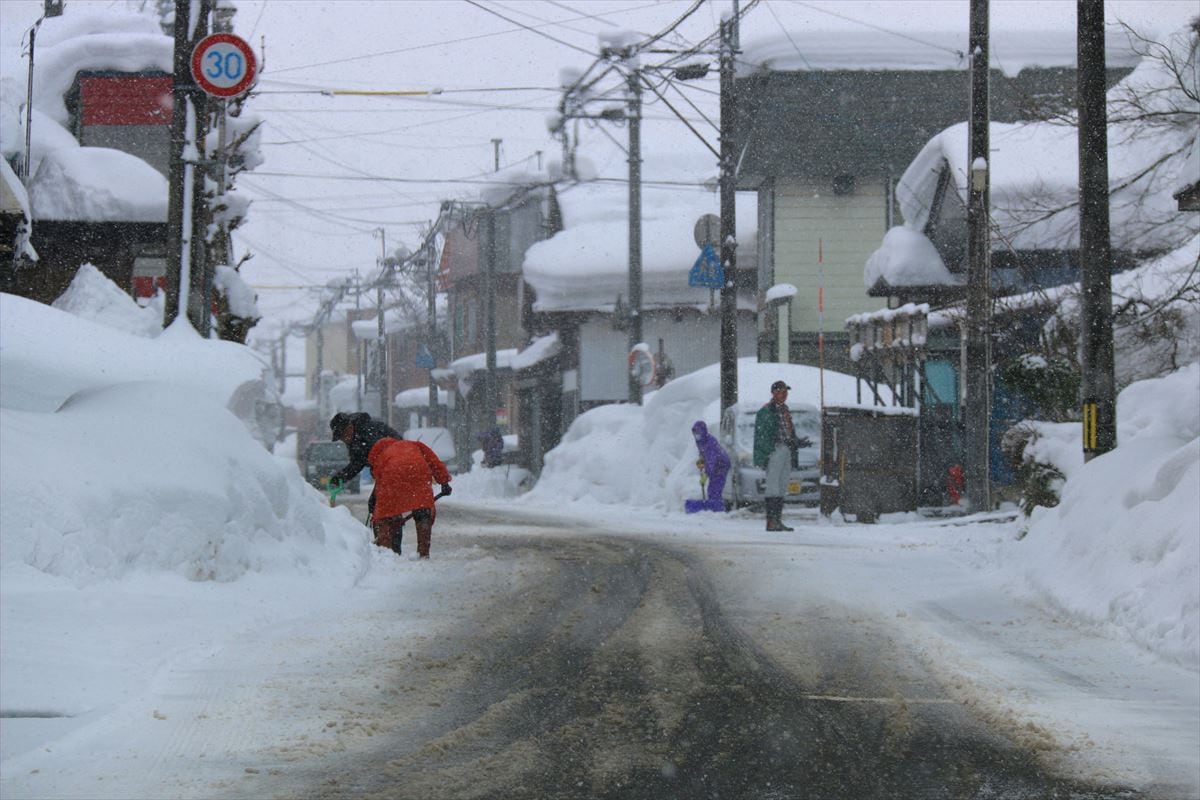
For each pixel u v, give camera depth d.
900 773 11.17
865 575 24.86
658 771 11.21
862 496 40.91
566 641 17.55
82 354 27.69
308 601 20.64
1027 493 32.78
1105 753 11.85
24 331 27.86
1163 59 37.06
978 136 41.09
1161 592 17.73
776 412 37.16
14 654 14.46
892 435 41.00
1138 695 14.38
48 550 17.47
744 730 12.67
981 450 41.69
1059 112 42.16
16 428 19.09
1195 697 14.27
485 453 88.56
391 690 14.41
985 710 13.44
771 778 11.02
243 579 20.53
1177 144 44.38
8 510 17.45
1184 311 40.78
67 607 16.69
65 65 57.62
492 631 18.33
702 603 21.16
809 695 14.24
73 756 11.49
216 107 41.72
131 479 19.50
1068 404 40.16
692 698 14.07
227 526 20.66
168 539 19.50
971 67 41.12
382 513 28.09
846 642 17.56
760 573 25.14
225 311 41.62
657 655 16.52
